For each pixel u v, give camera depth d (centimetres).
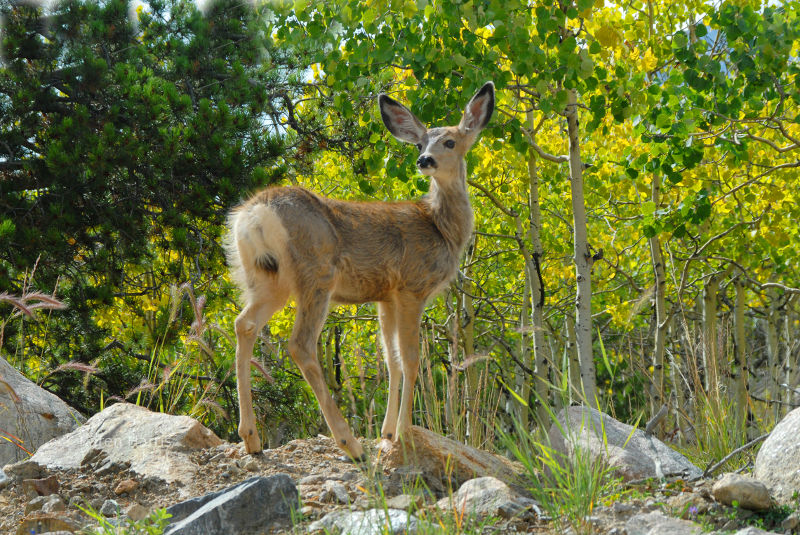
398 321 788
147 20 1750
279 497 620
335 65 1361
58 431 910
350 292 771
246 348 751
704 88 1259
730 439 928
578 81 1236
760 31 1228
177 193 1517
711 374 1018
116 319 1655
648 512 581
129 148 1413
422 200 853
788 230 1911
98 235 1509
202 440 804
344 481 697
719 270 2150
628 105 1288
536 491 599
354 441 719
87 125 1454
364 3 1262
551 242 2041
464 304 1922
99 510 671
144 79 1525
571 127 1375
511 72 1299
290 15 1405
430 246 796
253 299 748
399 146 1390
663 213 1498
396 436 749
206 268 1527
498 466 739
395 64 1340
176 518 628
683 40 1266
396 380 804
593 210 2245
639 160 1378
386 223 779
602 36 1262
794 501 578
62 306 788
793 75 1320
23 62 1538
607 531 542
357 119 1669
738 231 1886
